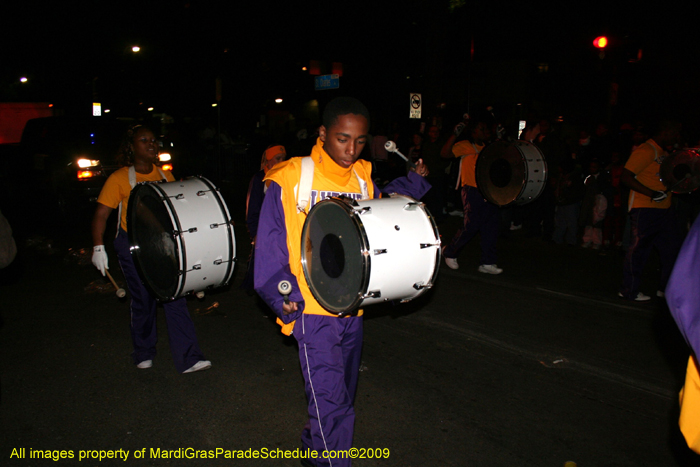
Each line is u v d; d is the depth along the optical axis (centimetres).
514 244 895
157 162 419
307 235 265
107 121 1133
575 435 352
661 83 1792
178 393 405
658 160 546
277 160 469
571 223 873
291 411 381
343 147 256
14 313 580
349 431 259
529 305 590
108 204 396
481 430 358
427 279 264
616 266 751
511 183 677
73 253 834
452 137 707
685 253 169
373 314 568
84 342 502
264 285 251
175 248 338
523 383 422
